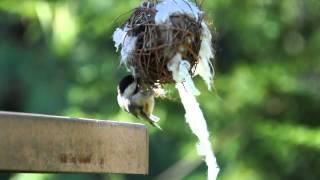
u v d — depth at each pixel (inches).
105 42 542.0
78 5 475.8
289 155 473.1
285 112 482.0
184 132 490.3
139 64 199.2
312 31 491.8
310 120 484.1
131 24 201.9
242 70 483.2
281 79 478.0
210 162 188.7
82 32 494.6
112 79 519.2
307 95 482.0
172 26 196.2
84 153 181.2
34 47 660.7
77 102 511.8
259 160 480.1
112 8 474.3
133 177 644.7
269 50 495.2
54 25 474.3
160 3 200.1
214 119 477.4
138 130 193.0
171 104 487.5
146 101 198.5
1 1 475.8
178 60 195.5
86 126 181.3
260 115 479.8
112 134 187.0
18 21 665.6
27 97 657.6
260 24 487.2
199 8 207.8
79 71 540.4
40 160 174.2
